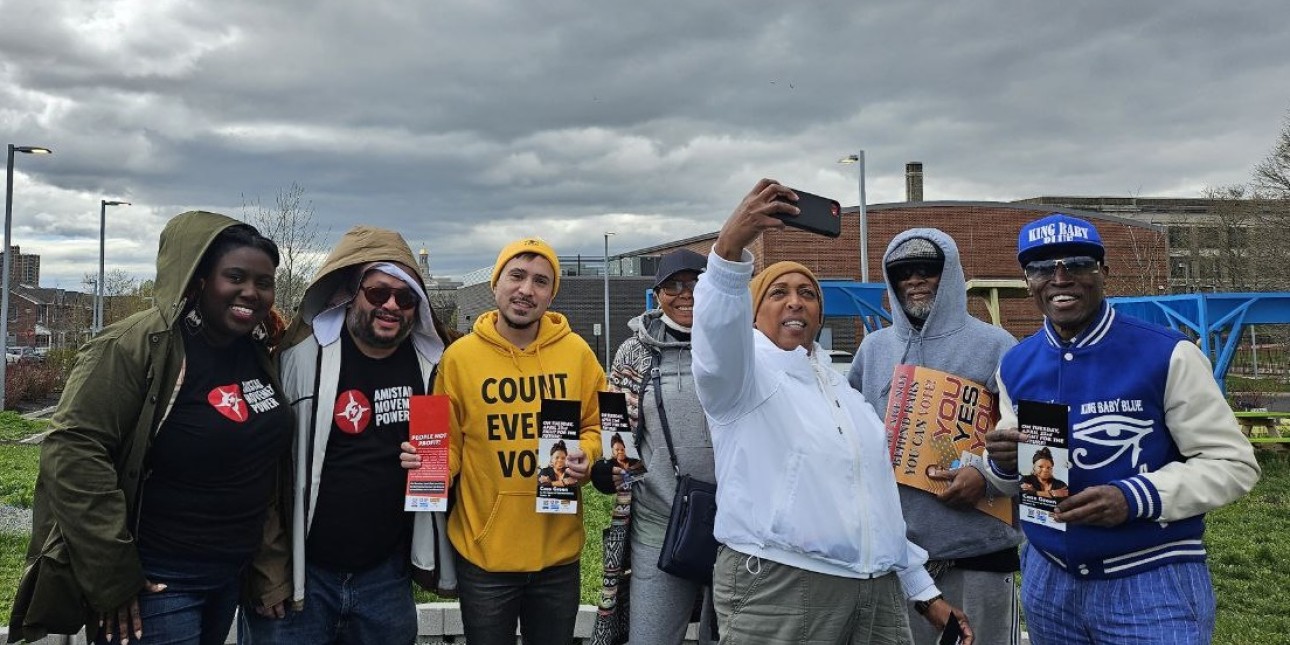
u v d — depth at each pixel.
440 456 2.82
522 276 3.09
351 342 2.93
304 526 2.76
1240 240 31.50
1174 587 2.29
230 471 2.54
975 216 28.27
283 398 2.77
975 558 3.00
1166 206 66.94
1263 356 37.75
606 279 35.00
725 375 2.32
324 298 2.94
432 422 2.83
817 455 2.36
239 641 2.98
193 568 2.51
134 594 2.37
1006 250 28.36
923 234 3.15
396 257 2.89
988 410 3.04
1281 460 11.30
